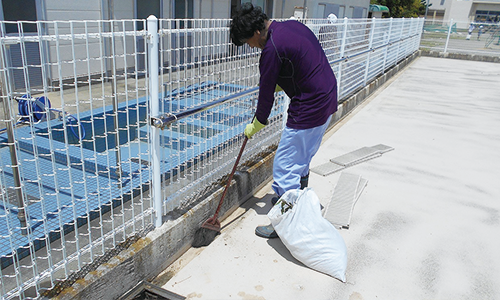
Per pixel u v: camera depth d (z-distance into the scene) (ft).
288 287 7.64
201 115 9.12
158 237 7.56
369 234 9.62
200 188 9.18
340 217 10.12
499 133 18.43
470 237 9.73
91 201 8.73
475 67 40.83
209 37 8.45
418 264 8.58
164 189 7.93
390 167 13.92
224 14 32.58
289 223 8.13
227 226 9.69
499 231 10.08
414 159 14.78
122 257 6.84
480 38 52.65
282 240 8.35
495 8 134.92
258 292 7.47
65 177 10.02
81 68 20.01
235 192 10.23
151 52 6.91
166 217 8.21
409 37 40.75
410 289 7.79
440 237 9.67
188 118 9.84
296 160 8.64
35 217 7.98
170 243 7.96
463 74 35.88
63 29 19.83
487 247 9.34
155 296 7.31
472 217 10.72
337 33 16.60
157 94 7.21
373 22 22.90
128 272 6.97
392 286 7.84
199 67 8.34
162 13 26.03
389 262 8.59
